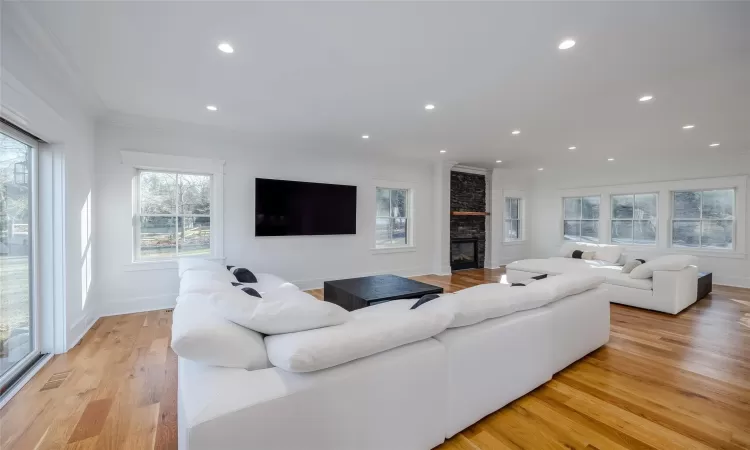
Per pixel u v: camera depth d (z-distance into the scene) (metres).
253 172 4.48
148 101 3.10
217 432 0.96
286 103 3.17
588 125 3.83
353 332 1.29
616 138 4.42
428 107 3.27
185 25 1.91
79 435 1.61
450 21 1.86
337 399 1.19
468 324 1.70
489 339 1.71
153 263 3.84
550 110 3.33
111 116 3.48
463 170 6.90
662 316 3.65
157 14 1.80
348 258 5.37
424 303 1.76
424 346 1.47
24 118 2.01
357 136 4.39
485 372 1.69
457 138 4.50
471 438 1.59
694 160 5.56
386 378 1.31
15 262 2.28
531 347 1.95
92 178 3.37
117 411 1.82
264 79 2.63
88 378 2.19
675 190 5.78
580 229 7.15
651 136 4.30
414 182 6.16
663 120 3.62
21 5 1.71
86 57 2.27
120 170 3.64
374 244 5.68
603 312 2.65
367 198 5.57
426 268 6.37
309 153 4.95
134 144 3.73
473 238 7.13
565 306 2.26
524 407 1.86
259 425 1.03
